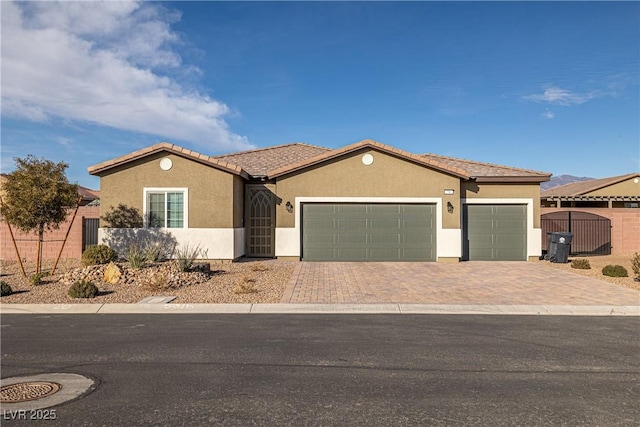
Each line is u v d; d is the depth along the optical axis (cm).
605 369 620
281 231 1847
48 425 446
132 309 1026
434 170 1844
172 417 464
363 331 827
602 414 475
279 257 1845
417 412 477
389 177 1847
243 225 1941
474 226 1919
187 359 657
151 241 1744
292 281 1365
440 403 501
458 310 1020
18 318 944
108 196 1755
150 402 502
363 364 636
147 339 768
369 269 1620
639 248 2270
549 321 921
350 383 561
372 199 1841
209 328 848
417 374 596
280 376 586
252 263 1762
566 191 3794
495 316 966
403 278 1431
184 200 1750
